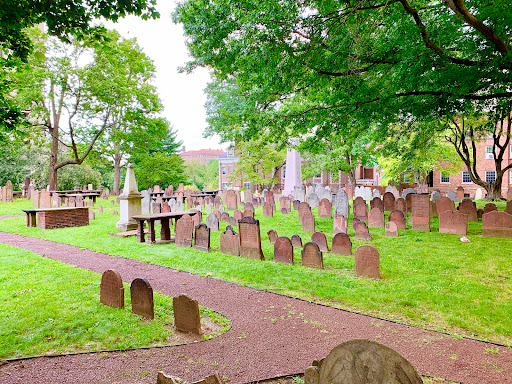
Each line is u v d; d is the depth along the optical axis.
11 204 27.92
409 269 8.45
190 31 13.09
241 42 11.61
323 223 15.41
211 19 11.90
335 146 29.11
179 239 12.03
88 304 6.44
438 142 26.45
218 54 13.34
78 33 5.52
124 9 5.25
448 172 33.94
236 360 4.49
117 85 27.98
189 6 13.12
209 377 2.98
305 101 18.17
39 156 38.81
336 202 16.06
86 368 4.29
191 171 80.62
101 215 21.47
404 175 33.19
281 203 19.23
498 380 3.98
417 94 10.98
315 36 11.01
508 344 4.85
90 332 5.28
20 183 38.19
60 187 39.00
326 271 8.48
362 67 12.20
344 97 12.61
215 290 7.36
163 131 35.12
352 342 2.70
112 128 31.52
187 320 5.33
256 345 4.90
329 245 11.53
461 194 26.61
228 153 55.66
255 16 9.84
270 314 6.04
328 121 13.58
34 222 17.31
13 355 4.62
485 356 4.53
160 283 7.92
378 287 7.22
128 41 30.64
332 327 5.46
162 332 5.30
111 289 6.36
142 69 30.53
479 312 5.86
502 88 11.09
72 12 5.03
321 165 30.88
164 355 4.62
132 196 15.45
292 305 6.44
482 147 38.50
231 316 5.98
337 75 11.91
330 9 10.72
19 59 6.31
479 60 9.89
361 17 10.80
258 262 9.49
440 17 9.93
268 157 31.50
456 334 5.15
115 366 4.34
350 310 6.15
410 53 9.44
